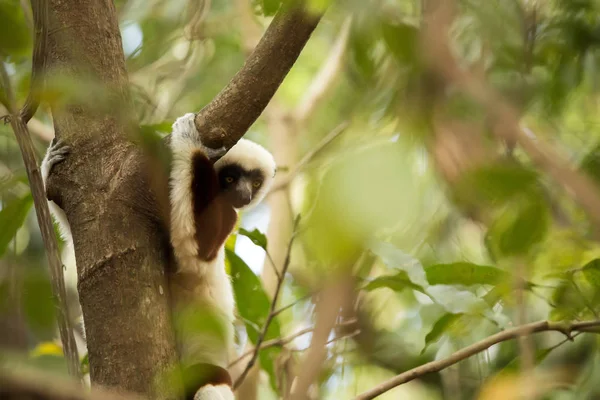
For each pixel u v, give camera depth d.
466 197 4.97
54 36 6.46
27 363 2.93
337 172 3.31
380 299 13.49
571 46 9.00
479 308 7.34
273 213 11.71
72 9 6.63
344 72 13.62
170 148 7.29
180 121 7.54
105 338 5.85
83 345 9.31
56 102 4.34
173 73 12.91
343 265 3.55
